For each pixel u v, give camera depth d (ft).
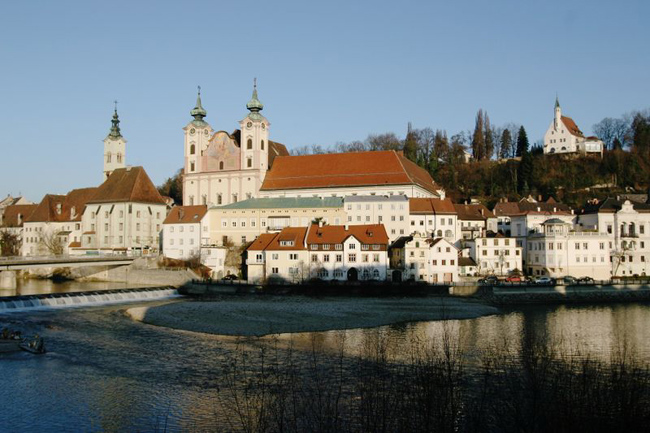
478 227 508.12
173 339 208.95
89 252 507.71
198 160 518.78
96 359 178.09
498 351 184.14
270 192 492.13
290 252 370.73
